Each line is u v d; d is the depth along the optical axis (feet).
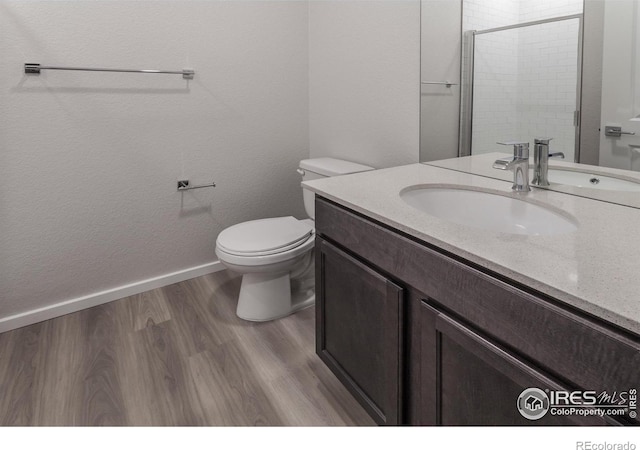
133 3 6.56
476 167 5.16
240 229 6.63
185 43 7.11
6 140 5.88
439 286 3.18
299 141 8.73
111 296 7.12
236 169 8.06
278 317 6.60
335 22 7.49
